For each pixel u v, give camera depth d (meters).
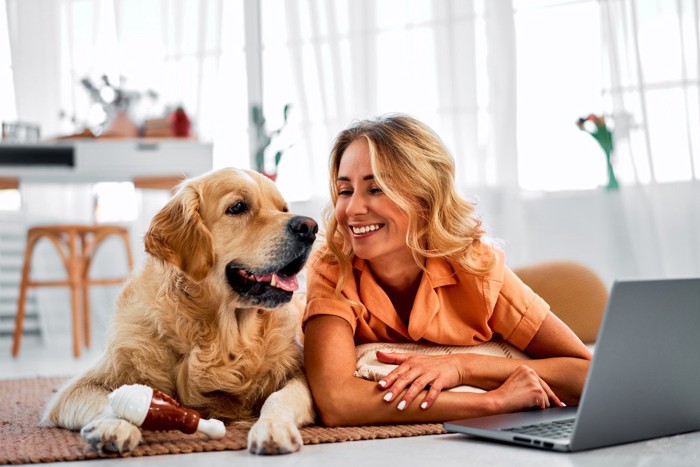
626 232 4.30
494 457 1.36
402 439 1.55
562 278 2.88
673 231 4.21
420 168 1.81
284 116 4.86
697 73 4.16
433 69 4.70
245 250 1.81
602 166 4.44
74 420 1.70
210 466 1.34
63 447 1.54
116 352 1.76
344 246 1.94
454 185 1.90
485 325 1.89
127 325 1.78
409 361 1.73
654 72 4.26
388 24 4.76
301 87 4.92
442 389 1.71
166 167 4.24
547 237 4.53
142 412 1.46
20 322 4.38
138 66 5.31
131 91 4.63
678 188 4.19
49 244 5.47
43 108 5.49
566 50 4.51
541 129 4.56
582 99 4.49
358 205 1.80
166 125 4.46
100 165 4.18
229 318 1.78
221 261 1.80
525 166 4.59
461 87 4.63
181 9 5.21
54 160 4.24
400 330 1.92
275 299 1.79
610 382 1.36
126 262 5.61
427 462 1.33
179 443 1.54
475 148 4.60
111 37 5.44
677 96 4.21
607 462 1.30
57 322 5.45
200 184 1.87
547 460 1.32
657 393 1.45
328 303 1.85
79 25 5.48
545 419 1.56
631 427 1.43
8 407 2.31
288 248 1.80
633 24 4.26
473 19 4.60
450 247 1.83
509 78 4.52
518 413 1.63
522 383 1.69
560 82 4.53
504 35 4.53
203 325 1.77
